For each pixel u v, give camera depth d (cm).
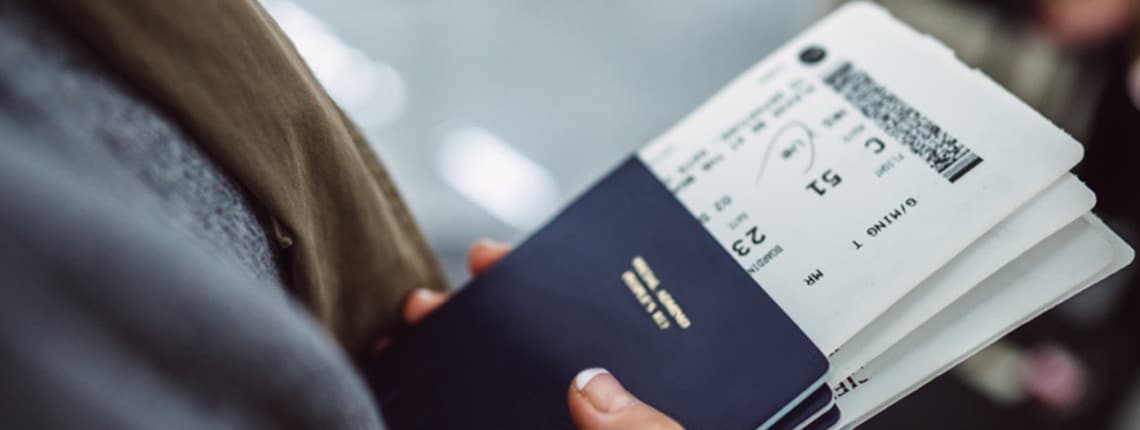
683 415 54
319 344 32
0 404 23
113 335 25
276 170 41
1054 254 52
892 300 52
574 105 172
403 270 61
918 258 52
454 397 60
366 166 56
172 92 35
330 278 54
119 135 32
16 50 29
